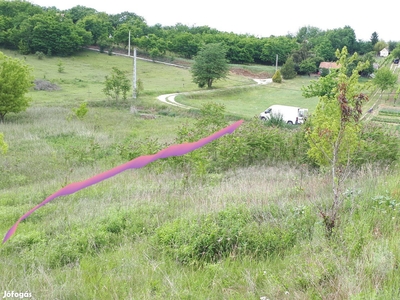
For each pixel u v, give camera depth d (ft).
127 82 175.52
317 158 45.96
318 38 429.79
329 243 23.57
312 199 33.14
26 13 369.30
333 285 18.52
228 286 21.52
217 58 232.32
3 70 116.88
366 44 439.63
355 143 42.63
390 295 16.34
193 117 147.43
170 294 20.35
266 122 103.19
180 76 280.92
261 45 372.17
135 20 425.69
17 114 128.98
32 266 26.03
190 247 26.35
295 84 275.39
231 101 210.18
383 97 215.10
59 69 261.44
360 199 30.94
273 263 23.99
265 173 53.01
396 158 54.03
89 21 369.30
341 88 27.81
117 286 22.20
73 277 24.45
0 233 34.96
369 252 20.88
